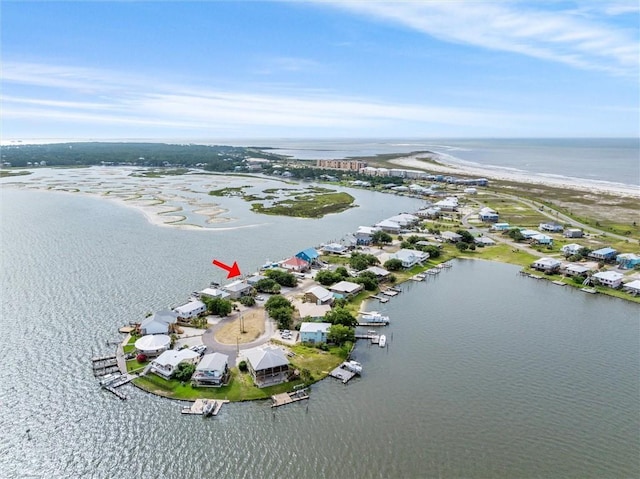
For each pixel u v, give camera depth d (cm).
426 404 8119
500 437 7281
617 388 8719
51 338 10388
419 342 10531
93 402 8125
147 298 12750
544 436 7325
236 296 12675
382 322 11494
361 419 7681
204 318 11269
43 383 8688
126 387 8569
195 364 9044
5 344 10100
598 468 6662
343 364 9419
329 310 11756
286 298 12675
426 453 6888
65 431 7388
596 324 11631
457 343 10500
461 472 6525
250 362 8912
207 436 7250
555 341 10662
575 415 7875
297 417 7725
